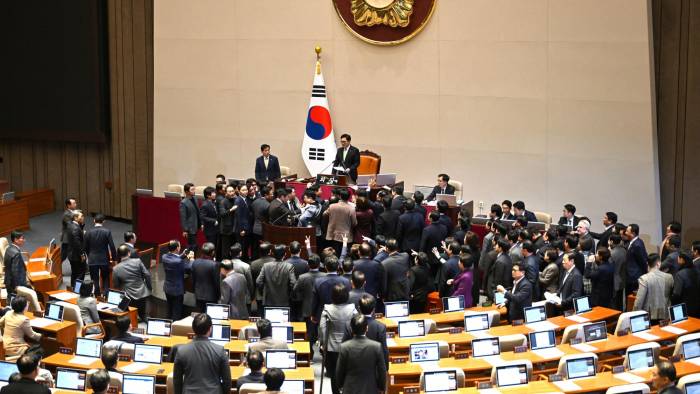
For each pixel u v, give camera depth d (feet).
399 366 35.06
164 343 38.24
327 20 66.95
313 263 42.06
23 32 76.54
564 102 60.29
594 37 58.75
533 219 54.60
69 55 75.51
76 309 42.19
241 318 43.55
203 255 46.09
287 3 67.97
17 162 81.20
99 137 76.07
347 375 30.50
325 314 35.09
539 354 36.40
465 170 64.23
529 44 60.95
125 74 75.51
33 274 51.57
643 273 47.75
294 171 69.46
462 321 41.32
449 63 63.67
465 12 62.64
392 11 64.18
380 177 55.62
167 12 71.67
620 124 58.70
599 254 43.83
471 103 63.36
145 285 48.11
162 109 72.84
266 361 34.32
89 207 79.51
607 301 44.21
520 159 62.34
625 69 58.03
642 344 35.09
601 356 38.19
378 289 42.91
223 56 70.44
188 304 51.60
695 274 42.32
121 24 74.90
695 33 56.75
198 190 66.33
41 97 76.95
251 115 70.23
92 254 52.42
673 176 58.80
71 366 35.88
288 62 68.59
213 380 29.68
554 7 59.82
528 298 41.01
